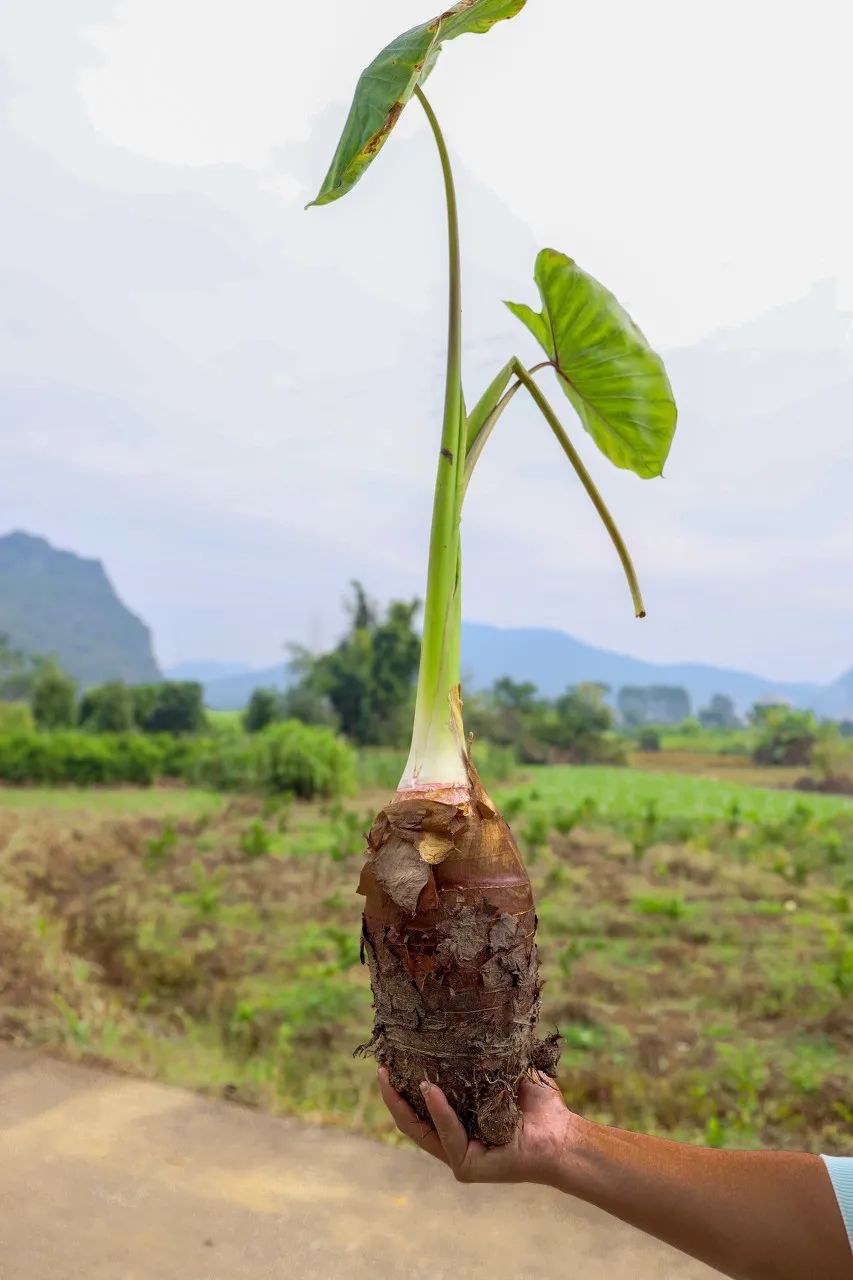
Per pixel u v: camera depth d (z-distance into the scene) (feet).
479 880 4.75
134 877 29.58
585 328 5.95
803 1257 3.97
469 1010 4.66
